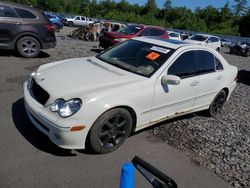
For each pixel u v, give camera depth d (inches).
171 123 207.9
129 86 153.3
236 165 161.6
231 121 233.8
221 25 3690.9
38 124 145.6
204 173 149.5
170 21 4018.2
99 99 138.8
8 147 144.8
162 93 168.6
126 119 153.4
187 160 159.5
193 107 204.1
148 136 180.4
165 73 170.6
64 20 1540.4
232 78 234.4
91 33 792.3
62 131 131.9
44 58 376.5
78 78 153.6
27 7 358.6
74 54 439.8
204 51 204.8
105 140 148.3
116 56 190.7
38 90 151.2
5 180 121.1
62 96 137.6
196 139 187.6
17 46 354.6
